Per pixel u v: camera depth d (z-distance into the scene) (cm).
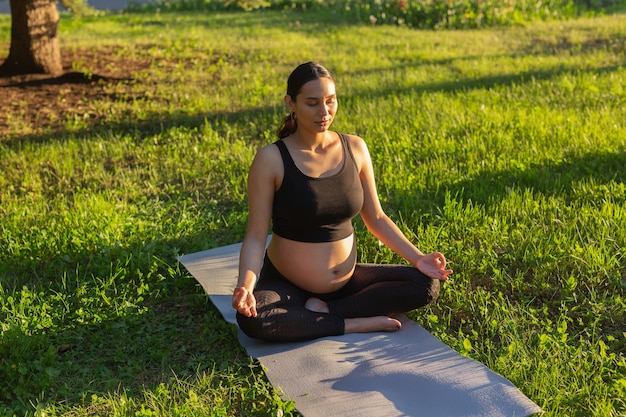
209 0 1975
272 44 1342
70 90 991
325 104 379
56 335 416
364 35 1440
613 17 1578
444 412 333
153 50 1273
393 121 780
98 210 576
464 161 660
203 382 365
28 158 729
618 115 763
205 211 584
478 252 482
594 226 508
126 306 439
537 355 370
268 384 362
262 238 391
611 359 366
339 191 392
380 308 407
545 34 1373
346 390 352
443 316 421
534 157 651
